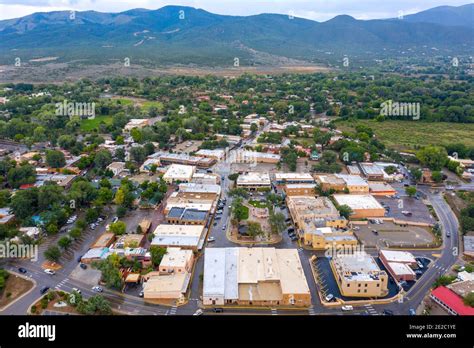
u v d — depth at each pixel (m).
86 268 160.25
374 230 195.25
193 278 154.62
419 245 180.38
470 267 157.50
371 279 144.50
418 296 144.25
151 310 135.12
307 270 160.00
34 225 190.50
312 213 195.25
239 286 144.88
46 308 134.88
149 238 180.62
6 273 151.62
